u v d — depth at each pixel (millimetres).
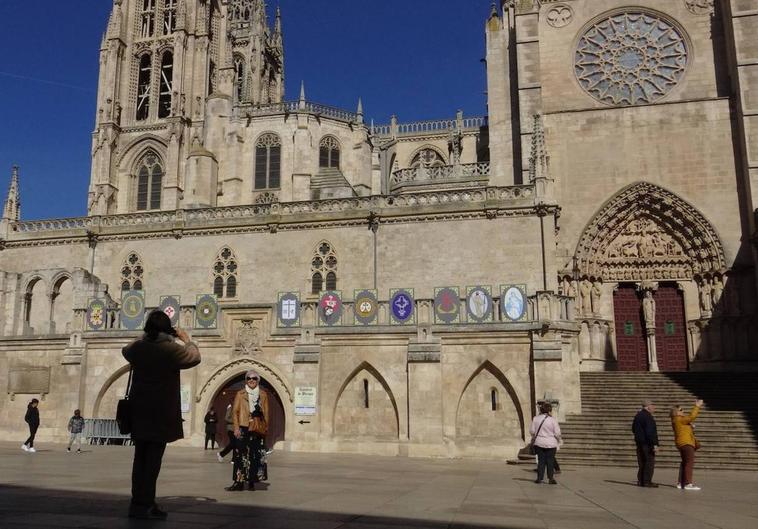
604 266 50062
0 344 43594
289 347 37562
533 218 44781
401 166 79812
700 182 48719
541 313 35344
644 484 21000
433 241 46188
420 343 35812
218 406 38406
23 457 28906
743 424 33312
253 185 70375
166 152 77688
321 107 72938
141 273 51094
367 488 17672
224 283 49406
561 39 53969
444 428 35125
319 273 48094
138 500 10383
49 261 53000
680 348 48469
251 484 16250
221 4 87188
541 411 22125
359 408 36531
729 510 14969
